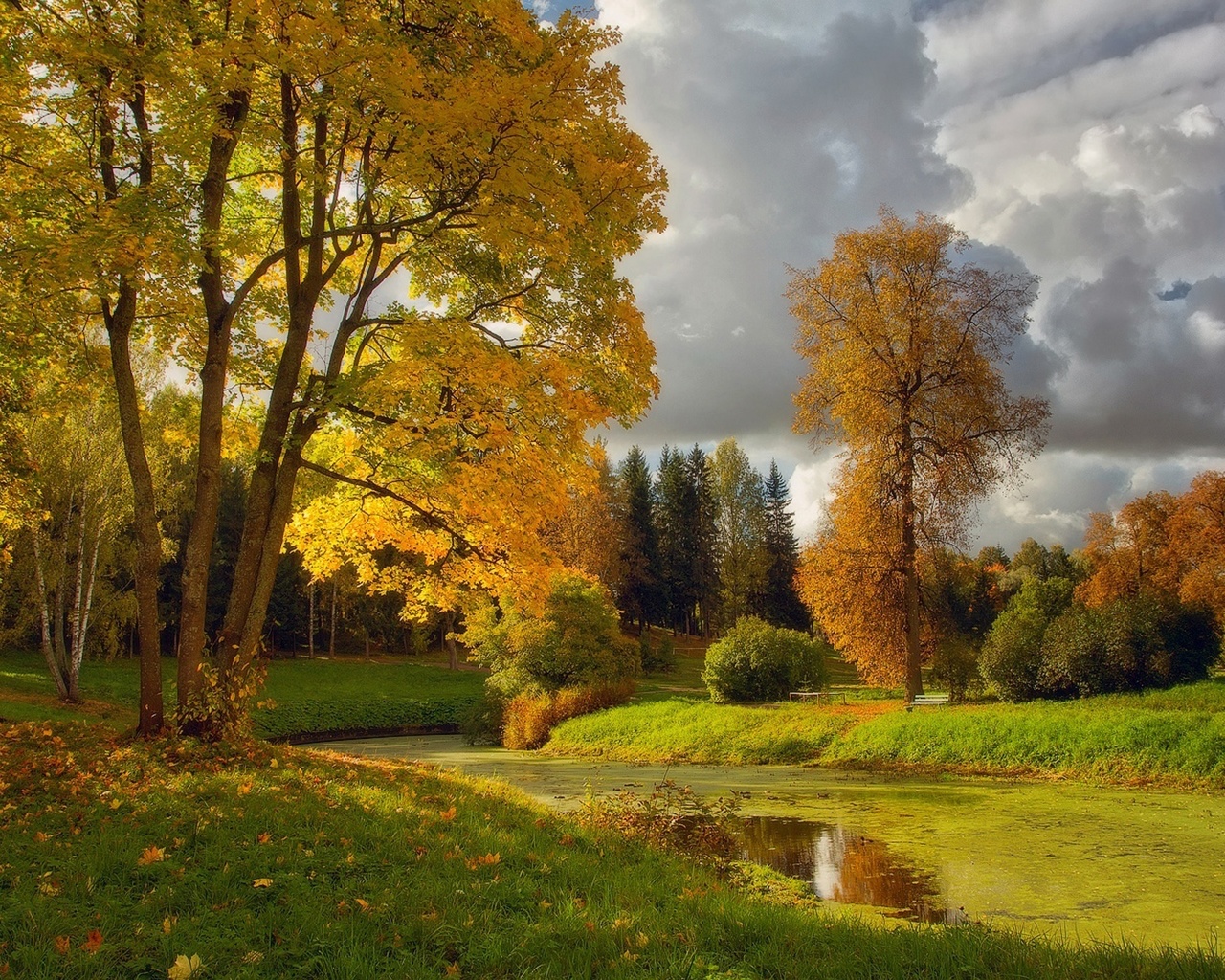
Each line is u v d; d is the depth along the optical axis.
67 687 26.20
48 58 8.41
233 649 10.34
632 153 11.03
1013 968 4.19
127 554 31.08
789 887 7.97
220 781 7.77
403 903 5.07
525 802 9.73
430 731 40.81
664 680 50.50
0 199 9.01
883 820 12.12
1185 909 6.98
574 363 10.68
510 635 31.64
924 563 23.09
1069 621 25.77
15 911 4.52
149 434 25.75
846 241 23.55
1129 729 16.22
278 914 4.79
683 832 9.30
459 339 9.52
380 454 11.06
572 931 4.74
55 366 12.95
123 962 4.09
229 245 9.02
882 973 4.14
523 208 9.94
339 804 7.34
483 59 10.29
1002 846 9.95
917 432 23.09
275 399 10.82
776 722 23.02
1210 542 40.06
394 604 57.22
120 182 10.17
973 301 22.36
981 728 18.47
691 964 4.27
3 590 28.58
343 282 13.45
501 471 9.70
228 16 9.36
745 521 66.31
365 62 8.58
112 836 5.91
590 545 52.06
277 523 10.76
